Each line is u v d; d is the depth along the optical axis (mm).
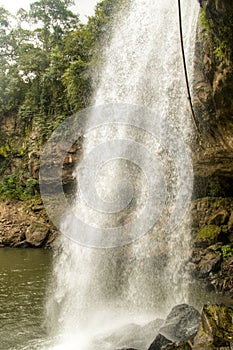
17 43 31578
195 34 9812
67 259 15188
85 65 20359
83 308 9555
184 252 12969
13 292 10969
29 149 25141
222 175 12375
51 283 12102
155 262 12859
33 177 24375
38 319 8617
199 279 11969
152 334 6809
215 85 8094
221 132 9711
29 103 27094
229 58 6977
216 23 6773
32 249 19859
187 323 6770
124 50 16469
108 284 11961
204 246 12742
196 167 12273
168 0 13367
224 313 6473
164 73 12961
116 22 17859
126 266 12812
